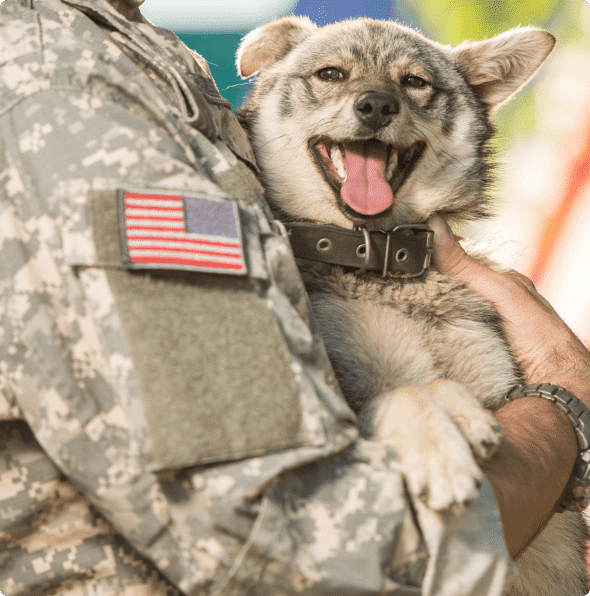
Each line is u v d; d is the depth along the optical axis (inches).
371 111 89.8
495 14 262.5
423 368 73.5
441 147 99.7
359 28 103.1
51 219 37.5
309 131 96.2
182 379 34.4
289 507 35.7
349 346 73.3
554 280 241.3
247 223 41.3
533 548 80.6
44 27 43.8
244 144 61.6
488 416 53.2
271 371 36.7
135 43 48.0
